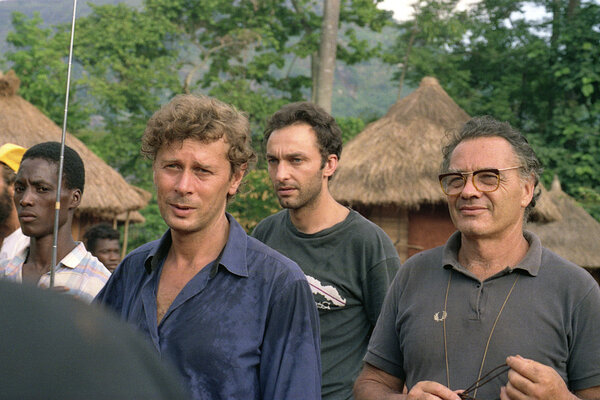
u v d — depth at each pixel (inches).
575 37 880.3
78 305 14.1
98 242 239.0
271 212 381.7
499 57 1020.5
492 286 94.4
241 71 1080.2
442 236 440.8
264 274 77.1
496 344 91.0
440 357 94.0
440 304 96.6
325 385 121.1
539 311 91.1
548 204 483.5
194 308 75.4
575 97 933.2
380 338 104.7
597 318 90.2
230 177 80.0
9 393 12.6
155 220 855.7
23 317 13.2
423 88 502.3
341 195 442.0
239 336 74.2
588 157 812.6
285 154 126.2
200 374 72.8
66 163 113.7
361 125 1005.8
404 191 433.4
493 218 95.2
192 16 1079.0
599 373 88.6
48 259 113.7
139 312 78.6
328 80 763.4
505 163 95.4
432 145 455.2
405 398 95.3
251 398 73.7
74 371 13.0
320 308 123.3
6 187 124.6
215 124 76.6
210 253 79.7
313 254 126.0
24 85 975.0
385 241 126.6
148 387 13.8
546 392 82.0
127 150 980.6
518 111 1014.4
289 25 1093.8
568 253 551.8
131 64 1008.9
